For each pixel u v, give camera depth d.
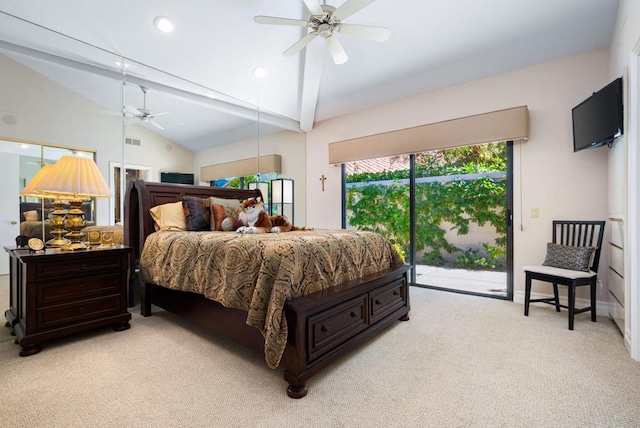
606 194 2.94
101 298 2.40
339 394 1.65
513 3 2.73
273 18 2.37
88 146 3.17
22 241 2.48
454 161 3.98
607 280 2.92
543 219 3.27
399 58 3.58
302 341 1.65
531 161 3.33
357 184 4.89
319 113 4.99
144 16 2.82
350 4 2.21
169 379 1.77
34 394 1.61
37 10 2.59
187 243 2.41
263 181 4.79
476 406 1.54
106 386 1.69
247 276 1.88
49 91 2.93
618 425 1.39
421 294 3.72
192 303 2.42
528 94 3.34
